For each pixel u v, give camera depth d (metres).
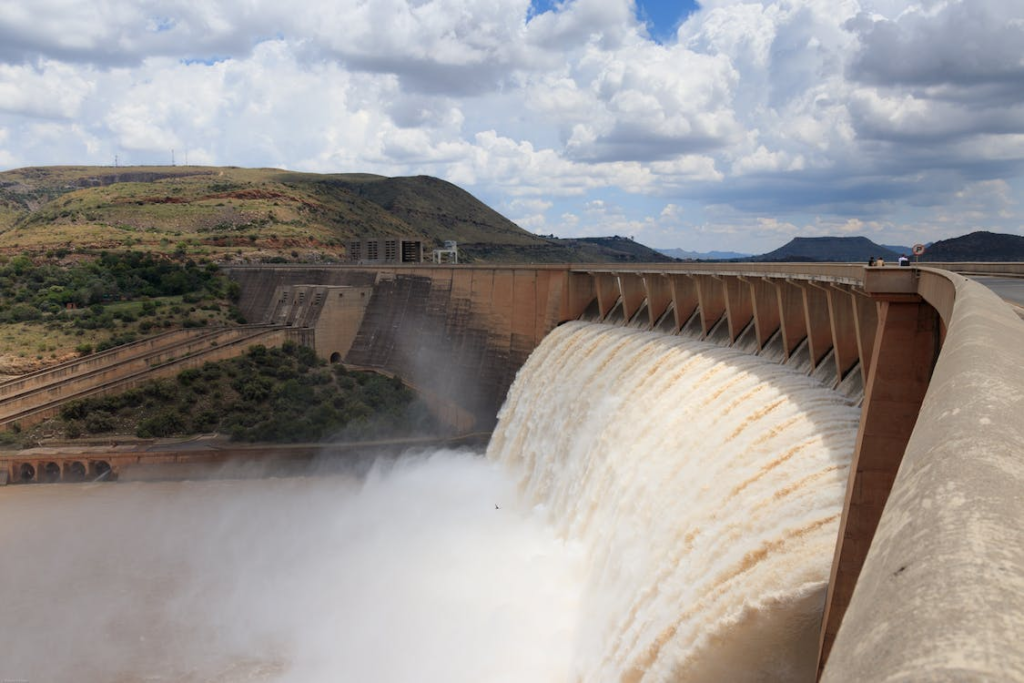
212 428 114.94
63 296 157.00
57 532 87.19
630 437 60.00
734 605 34.72
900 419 32.47
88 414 116.19
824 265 50.78
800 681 32.62
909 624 5.97
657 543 46.25
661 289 85.38
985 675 4.87
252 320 155.00
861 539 30.53
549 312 105.06
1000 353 13.05
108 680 58.00
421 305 125.94
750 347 66.56
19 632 64.88
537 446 81.38
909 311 33.38
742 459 43.78
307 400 118.88
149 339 130.25
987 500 7.30
